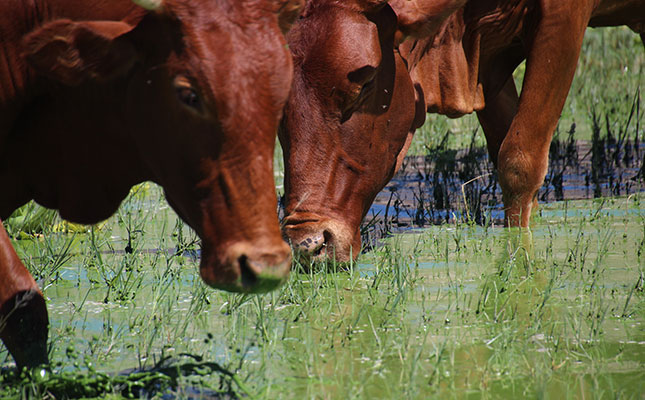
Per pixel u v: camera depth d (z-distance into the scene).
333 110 12.08
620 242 13.31
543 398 7.38
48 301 10.73
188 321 9.73
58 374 7.89
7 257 7.91
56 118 8.84
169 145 7.80
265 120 7.46
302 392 7.73
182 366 7.79
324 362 8.48
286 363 8.45
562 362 8.39
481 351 8.79
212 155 7.52
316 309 10.27
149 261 12.77
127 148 8.62
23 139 9.08
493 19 14.78
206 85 7.43
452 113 14.93
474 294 10.80
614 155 19.59
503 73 16.31
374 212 16.38
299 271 11.96
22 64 8.70
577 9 14.34
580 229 13.44
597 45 34.31
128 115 8.23
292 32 12.21
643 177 17.94
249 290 7.34
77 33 7.81
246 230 7.40
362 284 11.40
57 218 15.28
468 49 15.02
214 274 7.44
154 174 8.70
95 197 9.02
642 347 8.83
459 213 15.58
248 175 7.45
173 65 7.59
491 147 16.98
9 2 8.65
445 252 12.89
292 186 12.10
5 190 9.28
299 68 12.11
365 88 12.18
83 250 13.57
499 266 12.09
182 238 13.91
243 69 7.43
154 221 15.72
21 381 7.66
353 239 12.30
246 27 7.55
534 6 14.61
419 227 15.02
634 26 16.92
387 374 8.17
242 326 9.63
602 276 11.45
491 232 14.33
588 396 7.59
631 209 15.78
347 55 11.96
